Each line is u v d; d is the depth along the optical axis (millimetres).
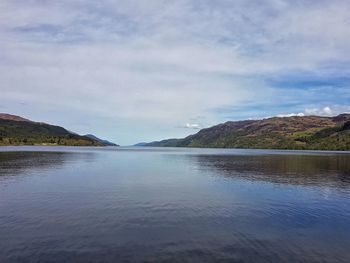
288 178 62125
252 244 22453
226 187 49062
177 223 27578
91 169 75875
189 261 19234
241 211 32531
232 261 19359
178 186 49438
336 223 28281
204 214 30984
